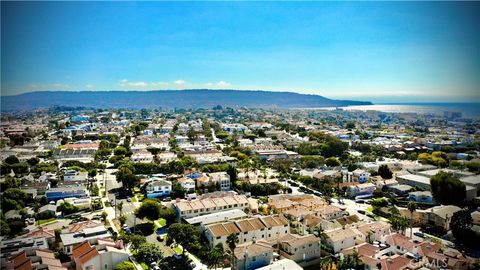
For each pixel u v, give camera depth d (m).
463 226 133.00
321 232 136.00
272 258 113.62
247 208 167.50
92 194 191.50
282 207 167.12
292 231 145.25
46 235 127.88
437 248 122.06
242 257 108.94
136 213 154.38
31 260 104.38
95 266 105.25
